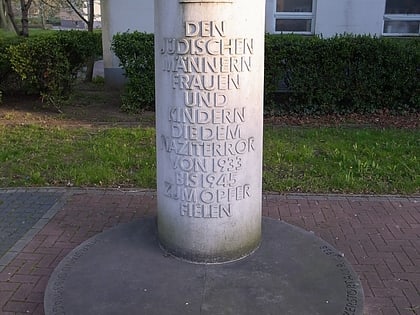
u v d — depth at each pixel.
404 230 4.40
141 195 5.26
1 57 9.04
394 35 11.08
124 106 9.53
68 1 17.41
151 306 2.98
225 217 3.45
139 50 9.20
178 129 3.33
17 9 23.83
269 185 5.50
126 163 6.21
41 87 9.48
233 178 3.41
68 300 3.04
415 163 6.22
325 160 6.43
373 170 5.96
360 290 3.14
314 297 3.06
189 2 3.06
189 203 3.43
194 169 3.37
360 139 7.46
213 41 3.12
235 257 3.53
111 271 3.37
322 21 10.84
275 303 2.99
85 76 13.41
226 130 3.30
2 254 3.93
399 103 9.43
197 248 3.48
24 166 6.15
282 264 3.45
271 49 8.99
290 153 6.63
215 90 3.21
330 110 9.40
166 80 3.30
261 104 3.44
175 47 3.18
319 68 9.09
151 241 3.82
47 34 10.16
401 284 3.50
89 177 5.68
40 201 5.07
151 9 11.09
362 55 9.00
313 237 3.89
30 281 3.53
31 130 8.00
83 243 3.79
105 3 11.16
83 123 8.67
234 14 3.11
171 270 3.38
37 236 4.26
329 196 5.23
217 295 3.08
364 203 5.04
